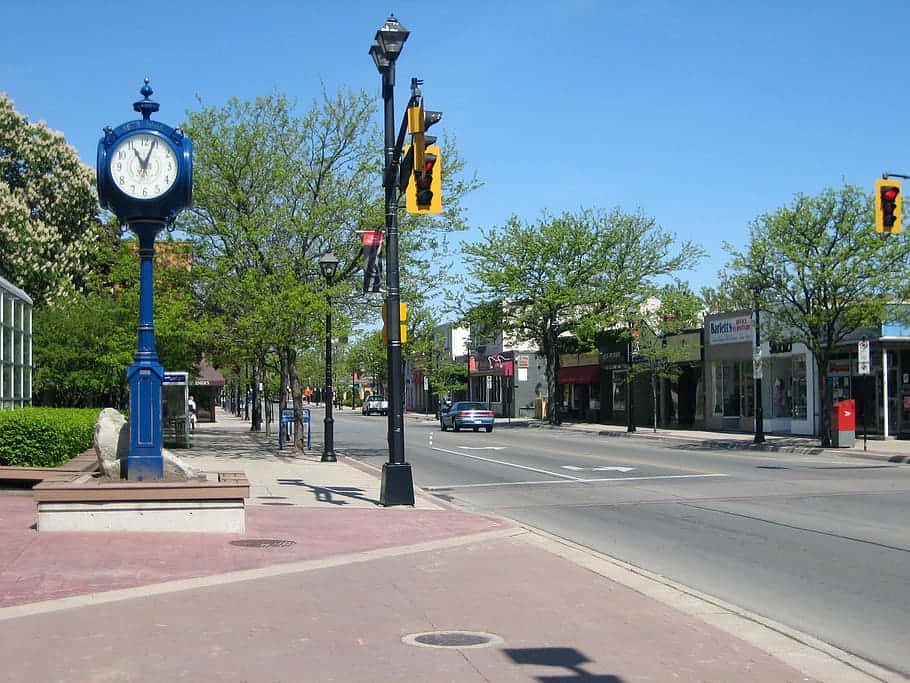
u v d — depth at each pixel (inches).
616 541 478.9
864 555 435.2
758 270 1159.0
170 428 1230.9
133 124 460.1
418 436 1675.7
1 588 323.0
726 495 688.4
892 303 1082.1
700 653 258.1
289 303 978.7
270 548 416.2
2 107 1542.8
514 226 2037.4
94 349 1330.0
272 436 1616.6
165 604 304.2
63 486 440.5
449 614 300.8
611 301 1994.3
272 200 1093.1
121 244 1150.3
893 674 247.3
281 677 227.6
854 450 1112.2
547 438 1583.4
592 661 248.1
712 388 1712.6
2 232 1432.1
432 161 517.3
